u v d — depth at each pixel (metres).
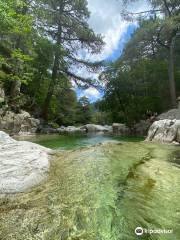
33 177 4.24
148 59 26.80
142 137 17.95
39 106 26.69
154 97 23.58
